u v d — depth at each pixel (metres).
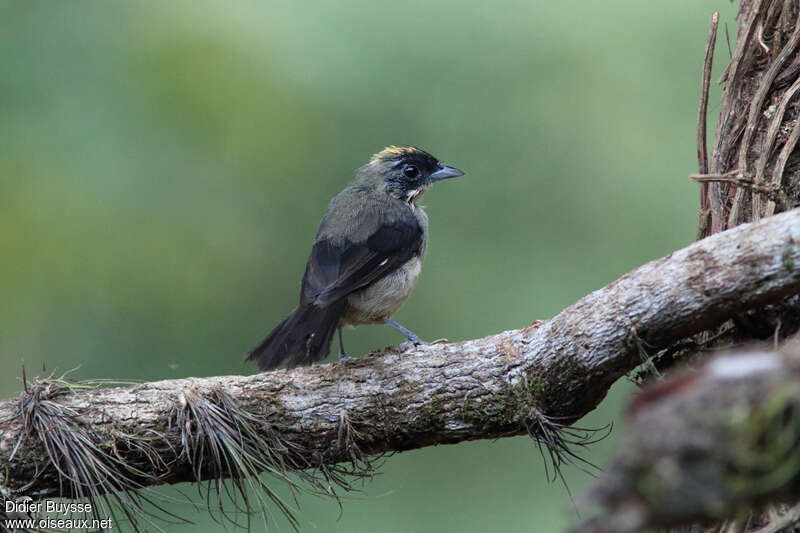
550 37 13.32
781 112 6.08
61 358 12.17
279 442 6.38
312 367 6.65
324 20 13.34
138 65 12.95
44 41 12.81
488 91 13.23
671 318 5.47
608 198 12.95
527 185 13.10
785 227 5.09
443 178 9.39
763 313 5.56
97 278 12.38
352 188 9.09
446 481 12.01
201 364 12.66
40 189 12.27
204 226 12.90
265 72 12.95
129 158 12.73
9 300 11.95
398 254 8.24
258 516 9.44
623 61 13.23
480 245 13.02
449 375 6.34
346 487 6.54
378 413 6.37
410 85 13.23
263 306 12.98
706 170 6.64
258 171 12.98
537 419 6.14
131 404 6.27
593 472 6.73
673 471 3.41
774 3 6.37
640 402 3.78
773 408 3.47
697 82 13.00
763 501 3.64
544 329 6.16
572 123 13.16
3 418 6.14
